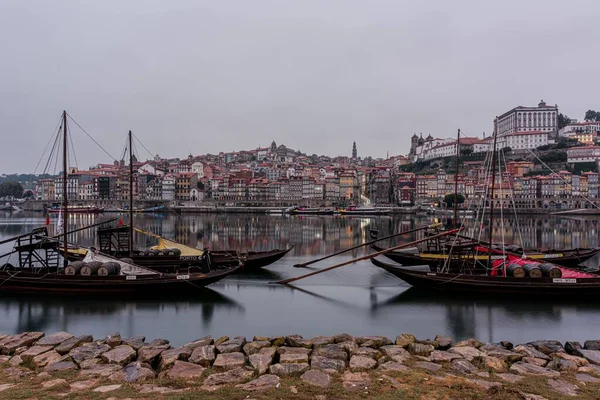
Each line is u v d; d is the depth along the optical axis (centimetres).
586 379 1526
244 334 2475
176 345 2270
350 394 1355
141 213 19375
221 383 1476
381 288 3681
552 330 2552
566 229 10475
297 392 1370
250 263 4506
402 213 19188
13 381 1504
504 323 2683
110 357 1752
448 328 2595
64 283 3172
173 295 3319
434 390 1392
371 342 1991
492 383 1458
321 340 2000
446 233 3819
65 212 3644
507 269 3384
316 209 19688
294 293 3494
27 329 2547
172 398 1295
